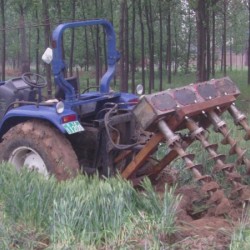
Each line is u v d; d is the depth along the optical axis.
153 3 31.77
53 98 9.22
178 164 9.37
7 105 9.27
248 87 29.70
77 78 8.80
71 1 26.20
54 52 8.28
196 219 7.50
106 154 8.44
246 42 50.41
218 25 45.38
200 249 6.25
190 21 41.75
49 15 26.02
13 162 8.62
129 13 32.53
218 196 7.29
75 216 6.55
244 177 8.55
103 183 7.23
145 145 8.05
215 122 7.99
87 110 8.80
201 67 23.58
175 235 6.59
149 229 6.52
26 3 25.42
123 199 6.82
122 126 8.64
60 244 6.34
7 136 8.56
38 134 8.27
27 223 6.92
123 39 24.41
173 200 6.94
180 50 44.78
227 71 48.72
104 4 30.33
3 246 6.34
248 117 15.53
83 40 34.78
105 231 6.48
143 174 8.77
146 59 44.94
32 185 7.22
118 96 9.08
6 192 7.50
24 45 25.66
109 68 9.20
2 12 26.67
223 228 6.79
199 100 7.78
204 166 9.20
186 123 7.72
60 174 8.07
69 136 8.70
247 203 7.51
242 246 6.12
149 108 7.49
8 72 43.75
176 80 39.75
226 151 9.79
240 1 37.88
